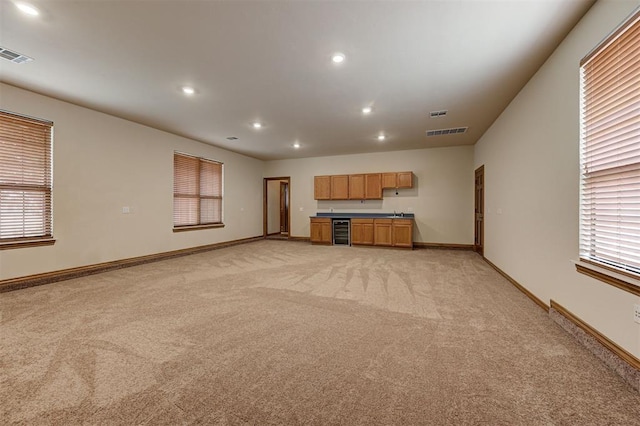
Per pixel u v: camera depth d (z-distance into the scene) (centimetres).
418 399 153
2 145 358
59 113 404
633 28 175
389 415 141
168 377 173
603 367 183
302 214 873
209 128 549
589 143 220
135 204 511
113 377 173
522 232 351
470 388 162
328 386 164
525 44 265
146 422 137
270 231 970
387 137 618
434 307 296
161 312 281
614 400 151
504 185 431
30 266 375
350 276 428
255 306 299
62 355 199
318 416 140
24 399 153
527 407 146
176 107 433
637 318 167
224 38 256
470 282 393
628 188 183
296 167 879
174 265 509
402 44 267
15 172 368
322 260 558
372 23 235
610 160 197
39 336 228
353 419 138
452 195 715
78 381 169
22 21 231
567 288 245
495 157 486
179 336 229
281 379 171
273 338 226
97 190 451
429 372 178
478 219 644
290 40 260
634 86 176
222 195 738
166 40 260
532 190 322
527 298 325
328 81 344
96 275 432
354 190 780
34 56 287
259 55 286
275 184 1008
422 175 741
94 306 298
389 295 336
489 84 351
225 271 461
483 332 236
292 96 390
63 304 304
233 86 358
